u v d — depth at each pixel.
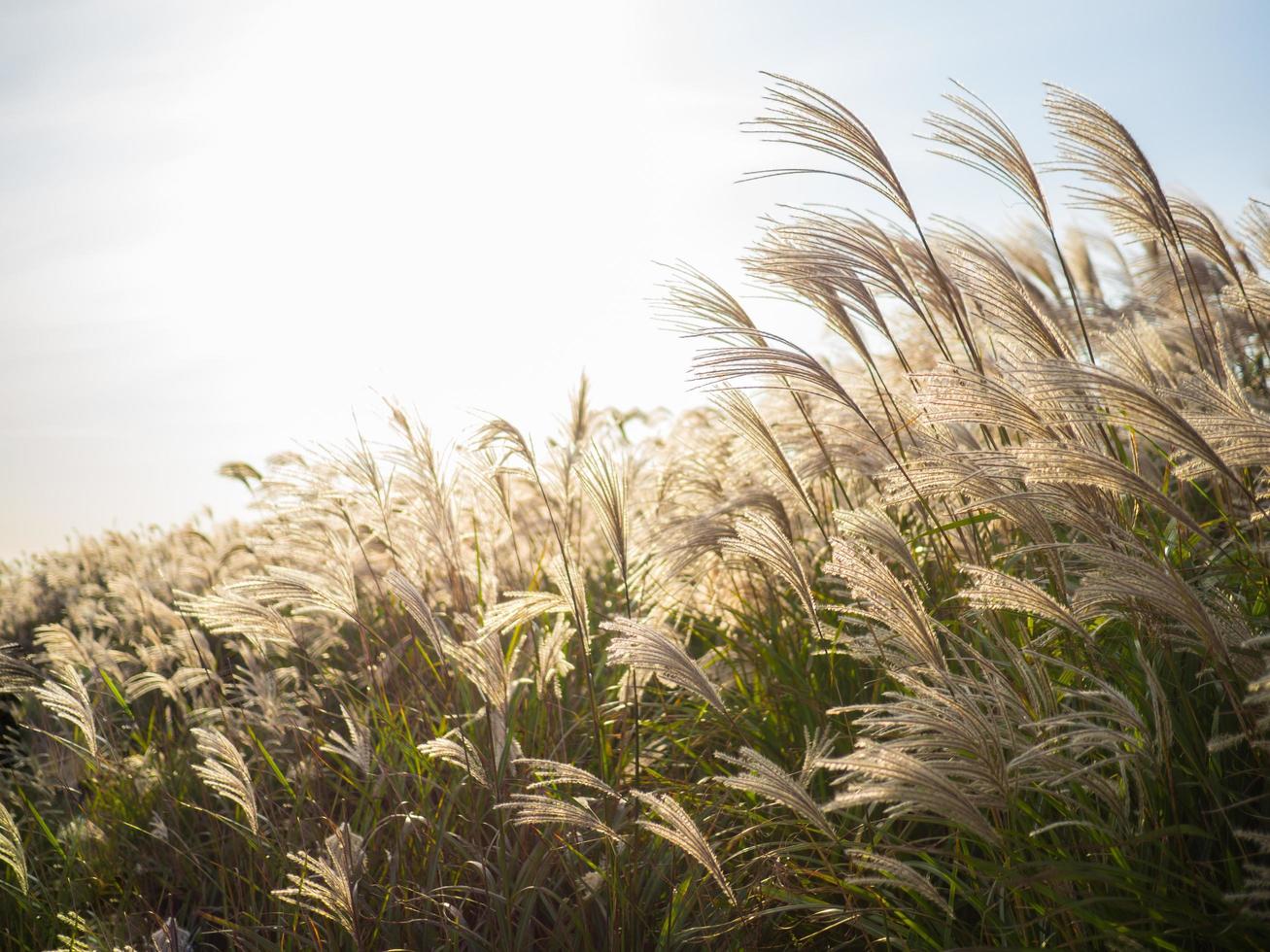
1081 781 2.11
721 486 4.41
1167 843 2.32
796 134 3.29
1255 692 2.06
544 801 2.67
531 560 5.58
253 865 3.49
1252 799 2.04
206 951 3.35
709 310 3.25
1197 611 2.02
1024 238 5.82
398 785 3.58
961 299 3.53
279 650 4.52
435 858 3.06
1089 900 2.06
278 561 5.68
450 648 3.22
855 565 2.38
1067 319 5.07
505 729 3.25
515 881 3.05
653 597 3.97
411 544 4.72
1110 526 2.48
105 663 4.82
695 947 2.75
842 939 2.77
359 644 5.45
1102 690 2.22
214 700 4.77
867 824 2.81
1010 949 2.07
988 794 2.14
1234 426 2.03
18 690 4.11
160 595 6.50
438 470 4.56
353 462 4.50
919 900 2.51
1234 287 3.47
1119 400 2.07
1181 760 2.42
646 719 4.11
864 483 4.42
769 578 4.18
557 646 3.43
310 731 4.00
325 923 3.00
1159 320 4.99
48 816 4.75
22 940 3.50
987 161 3.53
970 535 3.49
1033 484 2.61
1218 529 3.22
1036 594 2.24
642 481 5.47
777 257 3.17
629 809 3.20
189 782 4.43
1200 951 2.13
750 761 2.27
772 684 3.70
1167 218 3.43
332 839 2.71
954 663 3.02
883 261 3.22
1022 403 2.49
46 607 8.61
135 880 3.86
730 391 3.30
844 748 3.22
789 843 3.01
